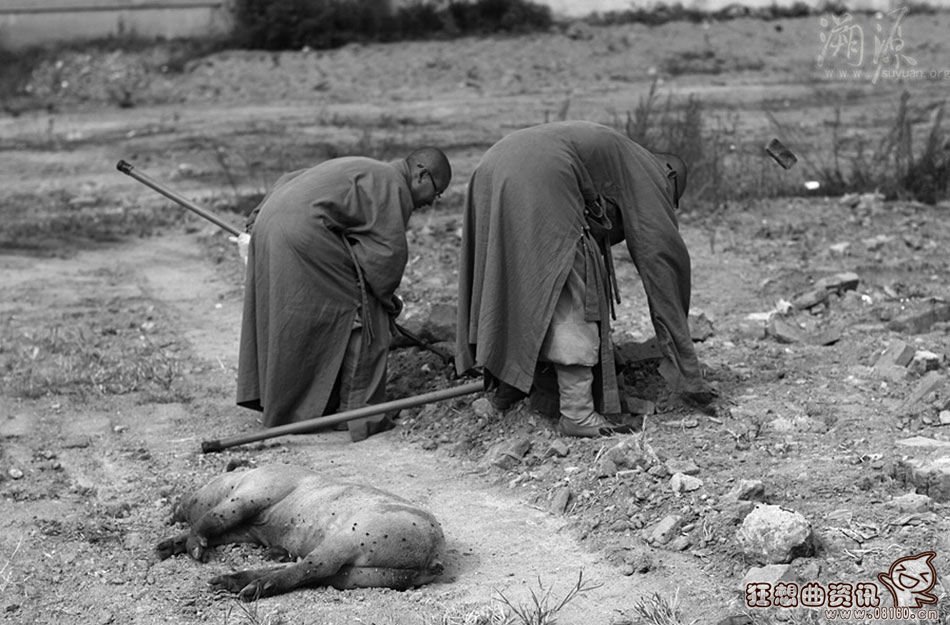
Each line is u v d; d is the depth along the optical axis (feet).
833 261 44.11
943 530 21.65
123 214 60.49
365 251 30.12
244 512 22.75
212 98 104.83
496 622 20.03
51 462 28.99
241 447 29.55
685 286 28.30
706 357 33.42
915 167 55.31
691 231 49.52
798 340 34.60
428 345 33.24
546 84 103.76
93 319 42.19
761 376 31.63
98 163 77.10
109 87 111.04
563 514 24.58
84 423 31.86
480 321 27.45
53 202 65.26
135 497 26.68
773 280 41.68
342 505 22.02
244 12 117.91
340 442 29.68
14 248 54.39
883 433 27.04
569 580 21.76
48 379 35.04
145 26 123.44
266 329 30.12
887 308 37.09
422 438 29.48
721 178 55.93
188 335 40.06
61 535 24.73
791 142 70.28
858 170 56.70
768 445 26.45
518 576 22.03
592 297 26.94
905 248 45.70
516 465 27.09
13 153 82.53
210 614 20.94
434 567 21.70
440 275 44.21
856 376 31.30
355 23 117.19
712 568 21.50
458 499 25.76
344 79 107.34
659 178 27.86
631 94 96.58
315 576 21.29
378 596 21.15
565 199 26.89
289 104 99.45
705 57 113.09
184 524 24.62
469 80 105.50
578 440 27.50
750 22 122.83
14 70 115.65
